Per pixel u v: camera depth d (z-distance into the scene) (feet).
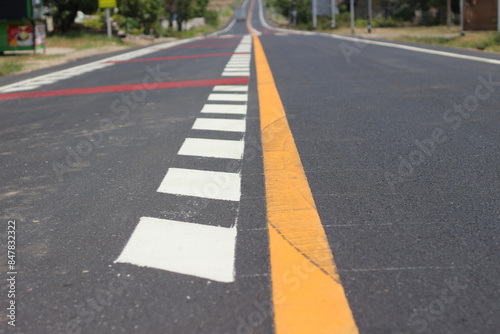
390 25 138.92
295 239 8.29
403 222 8.93
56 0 115.55
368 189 10.71
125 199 10.62
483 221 8.89
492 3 78.89
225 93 25.84
